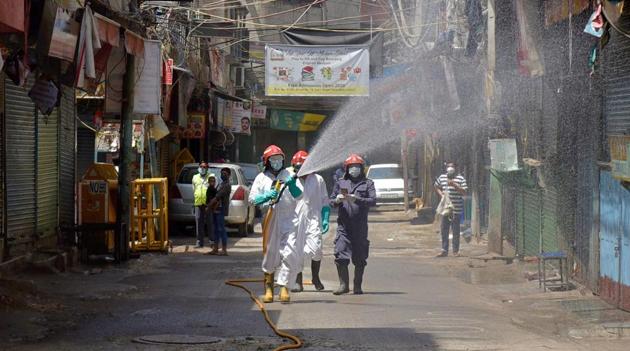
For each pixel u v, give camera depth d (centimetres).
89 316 1351
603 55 1470
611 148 1356
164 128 2841
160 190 2330
